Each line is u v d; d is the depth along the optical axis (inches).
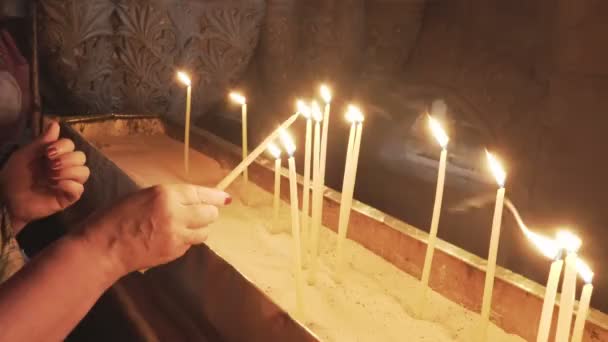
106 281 21.2
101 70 63.6
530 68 53.9
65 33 59.3
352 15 66.6
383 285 34.8
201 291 32.1
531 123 53.6
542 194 51.8
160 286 35.9
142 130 61.5
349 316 31.4
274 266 36.3
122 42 63.2
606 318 26.3
